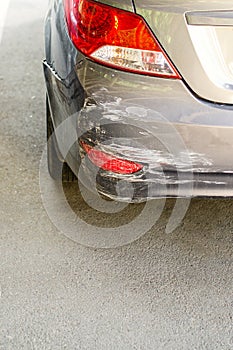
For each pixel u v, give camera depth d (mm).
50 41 1824
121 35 1489
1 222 2012
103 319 1693
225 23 1432
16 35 3215
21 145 2373
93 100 1546
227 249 1963
